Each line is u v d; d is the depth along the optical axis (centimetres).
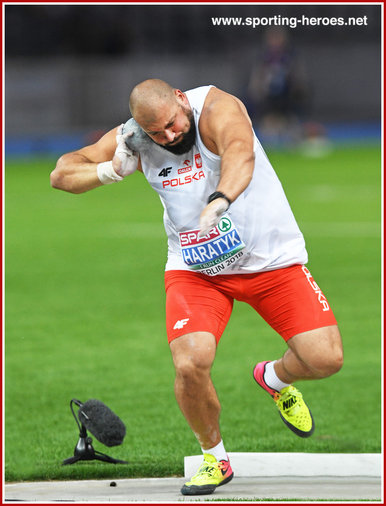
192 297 1424
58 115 8550
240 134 1295
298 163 7194
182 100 1345
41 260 3647
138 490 1444
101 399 1975
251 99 8681
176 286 1448
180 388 1367
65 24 9225
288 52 8219
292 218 1467
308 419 1644
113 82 8619
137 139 1373
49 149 8419
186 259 1412
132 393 2017
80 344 2422
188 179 1374
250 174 1258
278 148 8375
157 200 5441
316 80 9188
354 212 4706
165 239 4094
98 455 1549
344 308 2730
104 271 3406
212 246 1386
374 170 6569
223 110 1330
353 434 1741
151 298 2962
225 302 1451
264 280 1438
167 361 2270
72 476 1520
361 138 9156
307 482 1502
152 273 3369
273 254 1431
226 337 2475
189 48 9438
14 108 8406
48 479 1516
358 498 1378
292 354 1526
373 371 2161
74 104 8588
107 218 4753
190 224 1392
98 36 9231
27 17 9188
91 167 1418
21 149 8419
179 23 9406
